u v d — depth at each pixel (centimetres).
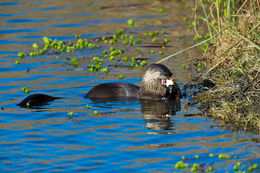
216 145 1041
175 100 1426
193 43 2078
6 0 3188
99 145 1052
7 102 1400
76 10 2891
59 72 1745
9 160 980
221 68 1476
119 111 1316
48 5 3042
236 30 1549
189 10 2725
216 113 1264
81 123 1206
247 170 912
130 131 1142
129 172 915
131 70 1770
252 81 1323
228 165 937
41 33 2373
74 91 1519
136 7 2923
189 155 990
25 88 1523
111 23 2553
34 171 927
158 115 1272
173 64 1798
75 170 928
